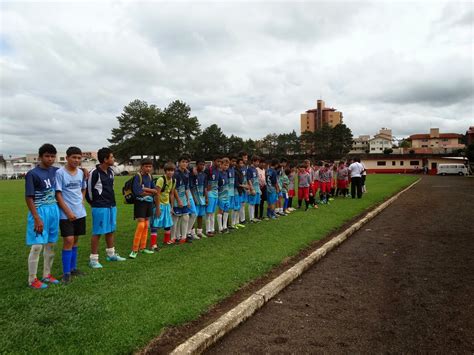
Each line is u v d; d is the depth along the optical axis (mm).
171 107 69562
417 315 3986
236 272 5109
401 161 64750
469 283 4977
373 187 23312
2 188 25328
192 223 7504
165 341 3256
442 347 3293
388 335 3541
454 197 17266
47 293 4160
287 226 8844
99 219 5492
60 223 4848
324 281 5211
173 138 67000
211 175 7863
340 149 80312
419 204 14562
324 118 128250
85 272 5113
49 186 4684
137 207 6188
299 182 12453
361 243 7621
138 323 3457
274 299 4531
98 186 5480
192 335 3396
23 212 11906
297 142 93375
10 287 4527
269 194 10273
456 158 59781
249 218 9938
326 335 3566
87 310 3678
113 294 4152
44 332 3236
